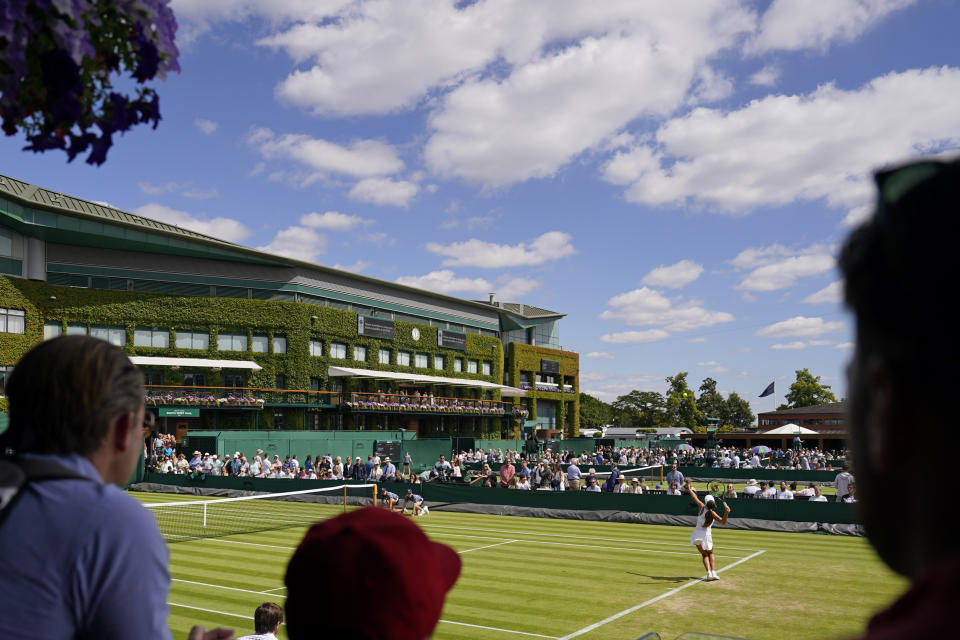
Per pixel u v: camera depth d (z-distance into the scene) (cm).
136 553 156
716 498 2600
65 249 5191
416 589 122
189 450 4481
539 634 1186
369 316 6612
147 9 184
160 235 5353
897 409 55
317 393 5947
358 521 132
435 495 3169
